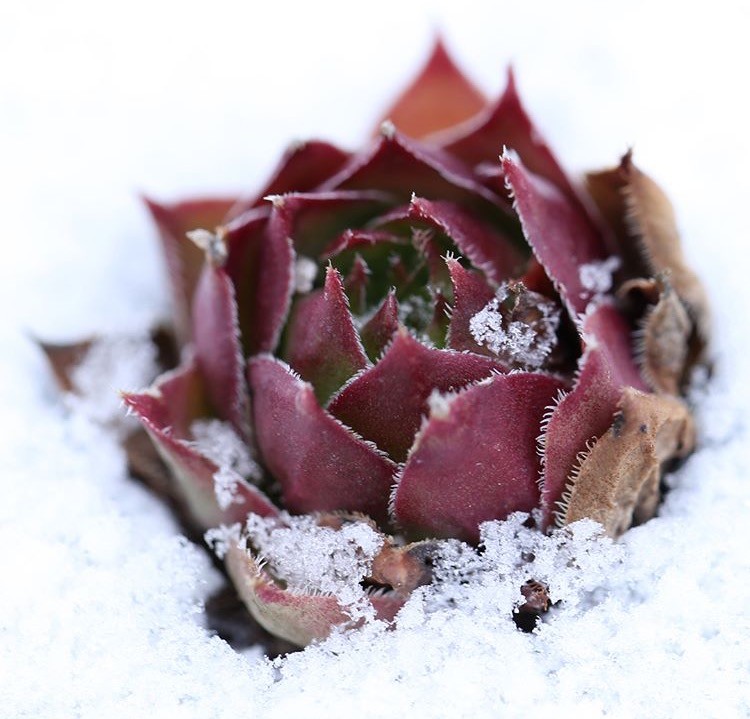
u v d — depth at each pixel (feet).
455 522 0.63
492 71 0.81
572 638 0.64
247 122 0.81
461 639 0.63
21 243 0.77
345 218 0.66
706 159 0.74
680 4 0.79
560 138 0.78
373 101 0.81
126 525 0.68
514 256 0.65
